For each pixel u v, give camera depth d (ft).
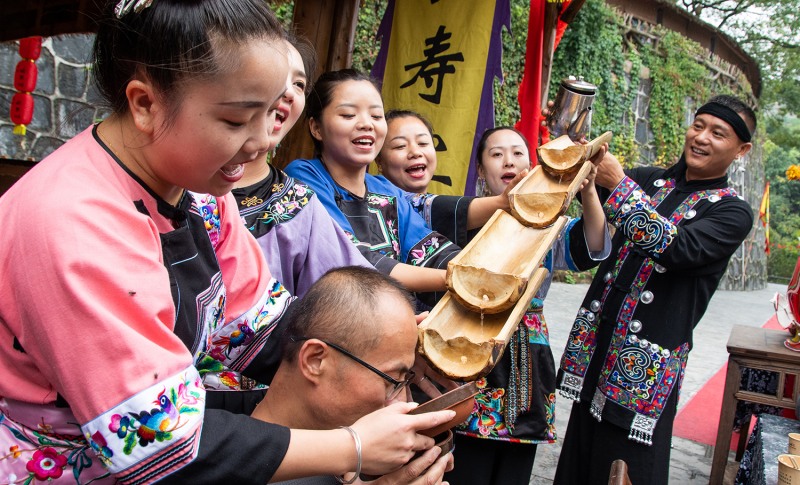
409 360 3.93
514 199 5.41
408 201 7.44
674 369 7.75
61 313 2.76
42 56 19.52
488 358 4.17
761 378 11.08
